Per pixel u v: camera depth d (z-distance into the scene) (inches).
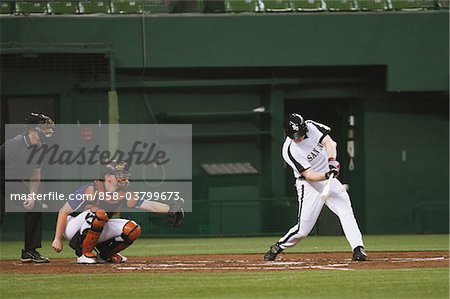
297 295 1160.2
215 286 1272.1
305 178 1631.4
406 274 1414.9
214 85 3302.2
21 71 3223.4
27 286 1309.1
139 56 3196.4
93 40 3174.2
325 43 3243.1
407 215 3398.1
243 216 3265.3
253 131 3351.4
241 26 3225.9
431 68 3262.8
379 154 3395.7
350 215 1686.8
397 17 3253.0
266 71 3324.3
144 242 2871.6
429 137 3412.9
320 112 3580.2
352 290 1209.4
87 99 3255.4
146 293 1203.2
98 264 1706.4
